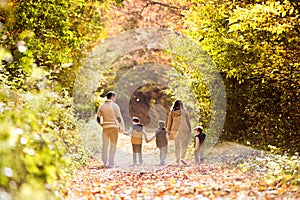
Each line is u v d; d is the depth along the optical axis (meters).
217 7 19.38
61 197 7.73
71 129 16.59
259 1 17.11
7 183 5.57
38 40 17.42
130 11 37.38
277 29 14.57
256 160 14.30
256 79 20.30
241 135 22.78
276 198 8.17
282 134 19.66
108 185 11.45
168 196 9.21
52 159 7.97
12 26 16.59
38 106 10.75
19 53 15.02
